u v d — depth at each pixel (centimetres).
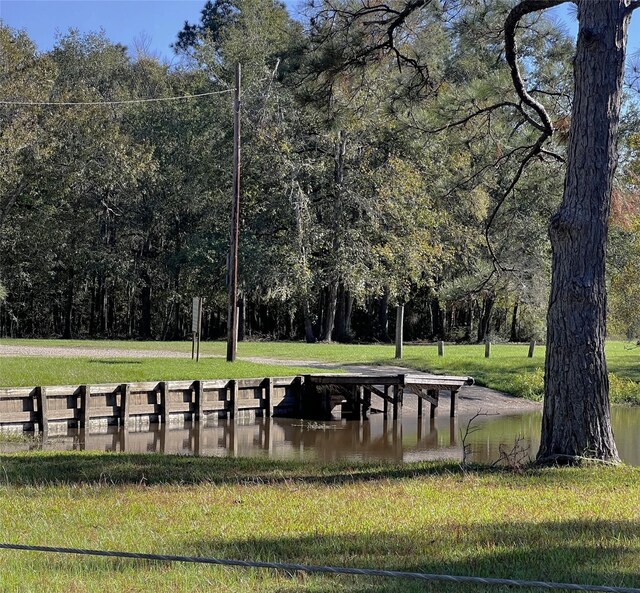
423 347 4878
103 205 5578
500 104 1655
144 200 5694
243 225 5159
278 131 4772
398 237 4772
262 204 5066
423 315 6925
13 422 2209
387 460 1878
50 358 2852
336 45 1599
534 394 3138
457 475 1201
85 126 4997
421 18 1611
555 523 847
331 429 2473
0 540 769
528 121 1666
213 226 5397
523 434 2362
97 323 6838
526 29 1662
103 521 857
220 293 5588
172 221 5850
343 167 4844
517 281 3869
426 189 4572
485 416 2753
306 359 3675
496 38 1642
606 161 1273
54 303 6525
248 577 648
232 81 5081
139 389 2441
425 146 1883
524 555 713
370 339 6106
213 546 750
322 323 5900
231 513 898
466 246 4575
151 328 6762
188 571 668
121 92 5906
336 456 1964
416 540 768
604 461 1266
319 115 1762
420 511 908
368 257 4769
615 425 2572
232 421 2580
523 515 890
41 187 5144
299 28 1647
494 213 1808
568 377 1283
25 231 5231
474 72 1725
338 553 723
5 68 4609
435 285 5166
